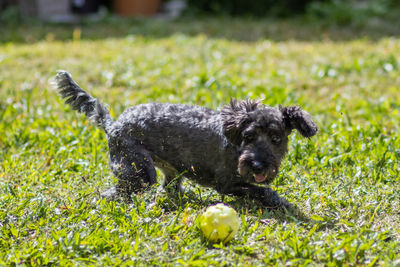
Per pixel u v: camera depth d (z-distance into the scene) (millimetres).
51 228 5059
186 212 5234
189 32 17422
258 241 4883
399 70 11695
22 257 4516
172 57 13211
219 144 5789
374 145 7195
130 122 5973
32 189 6191
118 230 4965
